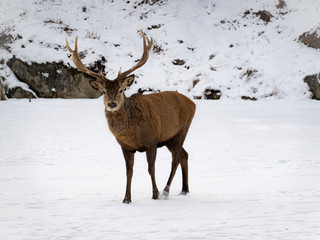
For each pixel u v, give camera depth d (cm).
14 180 2272
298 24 7406
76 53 2025
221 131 4050
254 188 2088
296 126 4312
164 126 2070
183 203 1845
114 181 2297
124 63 7088
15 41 6981
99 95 6650
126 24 7738
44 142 3469
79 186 2166
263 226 1432
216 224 1473
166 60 7175
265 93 6525
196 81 6838
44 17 7475
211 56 7150
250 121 4612
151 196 1995
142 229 1427
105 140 3591
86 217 1599
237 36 7456
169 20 7675
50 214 1644
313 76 6525
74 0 7950
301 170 2506
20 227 1466
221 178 2345
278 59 6956
